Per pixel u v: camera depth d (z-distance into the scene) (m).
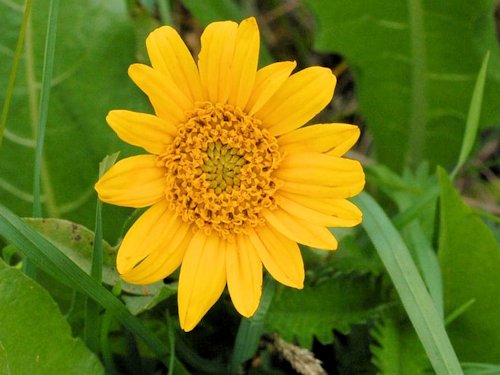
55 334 0.15
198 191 0.15
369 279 0.19
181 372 0.17
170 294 0.16
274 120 0.15
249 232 0.15
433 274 0.18
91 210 0.19
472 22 0.21
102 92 0.19
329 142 0.15
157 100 0.14
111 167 0.14
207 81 0.15
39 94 0.18
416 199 0.20
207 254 0.15
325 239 0.15
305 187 0.15
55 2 0.16
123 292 0.17
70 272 0.15
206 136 0.15
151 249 0.15
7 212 0.15
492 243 0.18
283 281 0.15
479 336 0.19
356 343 0.19
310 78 0.15
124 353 0.19
